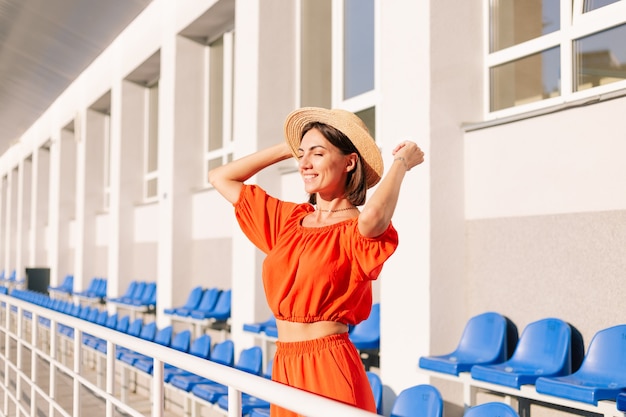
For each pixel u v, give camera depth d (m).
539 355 3.09
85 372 8.13
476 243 3.67
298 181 5.16
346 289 1.59
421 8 3.75
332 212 1.68
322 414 1.12
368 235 1.52
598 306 3.04
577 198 3.15
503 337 3.33
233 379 1.39
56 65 10.26
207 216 6.65
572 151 3.18
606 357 2.79
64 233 11.94
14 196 16.94
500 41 3.81
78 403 2.83
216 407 4.03
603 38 3.28
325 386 1.57
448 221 3.69
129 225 8.65
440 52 3.72
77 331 2.87
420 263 3.68
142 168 8.76
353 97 5.21
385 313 3.89
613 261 2.98
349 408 1.09
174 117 6.95
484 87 3.83
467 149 3.75
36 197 14.00
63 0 7.82
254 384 1.32
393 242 1.54
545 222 3.30
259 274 5.26
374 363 4.30
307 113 1.67
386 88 3.98
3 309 13.06
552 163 3.27
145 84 8.81
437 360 3.29
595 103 3.08
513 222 3.46
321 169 1.64
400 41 3.89
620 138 2.97
